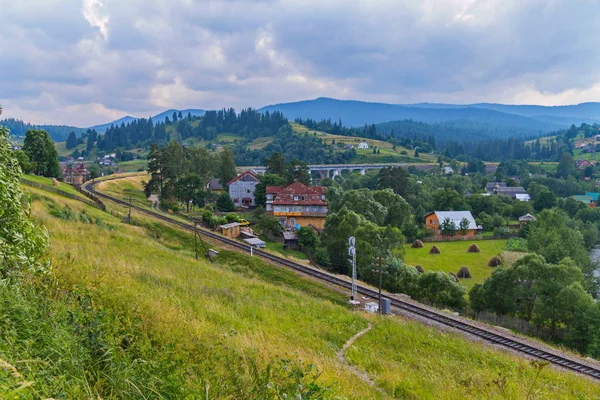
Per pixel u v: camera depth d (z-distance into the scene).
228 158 114.62
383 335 19.25
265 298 22.16
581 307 32.38
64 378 4.35
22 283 8.02
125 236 33.03
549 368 18.77
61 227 27.19
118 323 7.15
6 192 8.64
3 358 4.27
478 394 11.19
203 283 21.02
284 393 5.22
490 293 38.19
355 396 8.50
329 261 55.88
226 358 6.88
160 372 5.51
